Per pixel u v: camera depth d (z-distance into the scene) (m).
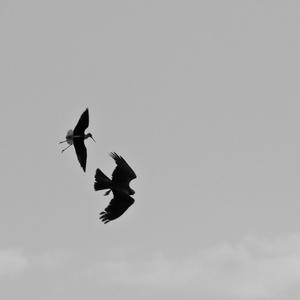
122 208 40.50
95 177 41.03
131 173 40.97
